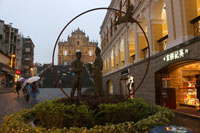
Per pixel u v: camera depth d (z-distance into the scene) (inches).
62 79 1528.1
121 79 648.4
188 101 342.6
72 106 136.8
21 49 1722.4
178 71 365.1
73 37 3107.8
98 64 213.5
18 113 160.4
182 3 290.5
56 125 133.5
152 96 371.9
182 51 267.1
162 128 79.0
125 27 603.5
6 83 1177.4
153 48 393.7
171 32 314.5
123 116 140.2
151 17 403.2
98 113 137.3
